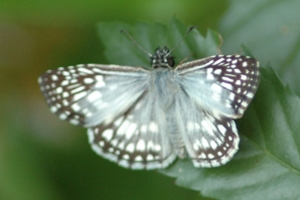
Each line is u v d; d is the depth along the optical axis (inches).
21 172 9.1
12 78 9.3
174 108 8.2
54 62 9.3
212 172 8.2
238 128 8.2
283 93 8.1
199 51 8.4
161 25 8.4
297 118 8.1
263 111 8.1
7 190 9.0
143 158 8.3
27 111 9.3
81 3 8.8
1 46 9.2
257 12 8.8
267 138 8.1
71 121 8.3
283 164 8.1
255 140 8.2
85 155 9.2
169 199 9.1
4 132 9.1
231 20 8.9
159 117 8.3
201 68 8.1
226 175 8.2
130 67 8.3
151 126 8.3
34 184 9.1
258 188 8.1
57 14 8.8
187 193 9.0
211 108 8.1
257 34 8.8
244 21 8.8
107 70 8.2
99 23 8.5
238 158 8.2
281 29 8.8
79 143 9.3
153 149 8.3
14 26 9.1
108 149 8.3
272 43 8.8
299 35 8.8
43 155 9.2
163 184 9.1
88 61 9.2
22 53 9.2
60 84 8.2
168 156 8.3
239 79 8.0
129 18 8.9
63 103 8.2
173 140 8.2
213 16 8.9
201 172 8.2
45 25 9.1
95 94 8.3
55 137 9.3
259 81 8.0
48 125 9.3
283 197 8.1
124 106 8.3
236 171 8.2
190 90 8.2
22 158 9.1
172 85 8.2
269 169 8.1
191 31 8.4
